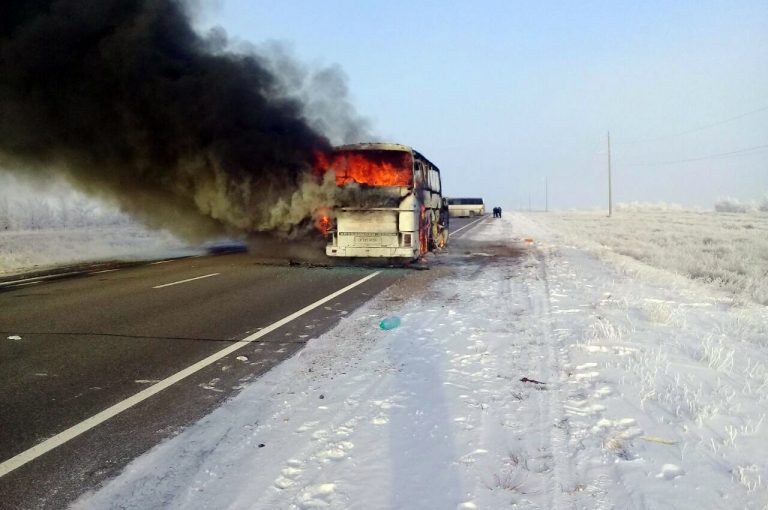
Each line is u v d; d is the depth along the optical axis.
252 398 4.79
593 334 6.64
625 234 30.78
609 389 4.72
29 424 4.27
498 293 10.23
